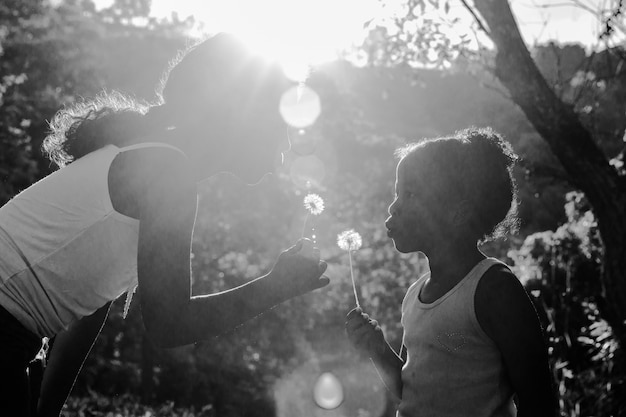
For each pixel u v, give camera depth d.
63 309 2.32
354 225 15.44
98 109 2.50
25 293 2.26
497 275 2.30
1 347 2.23
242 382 10.89
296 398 10.66
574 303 7.26
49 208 2.27
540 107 6.02
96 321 2.84
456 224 2.44
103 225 2.27
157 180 2.23
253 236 14.08
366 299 11.57
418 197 2.47
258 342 11.56
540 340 2.26
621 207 5.96
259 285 2.29
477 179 2.43
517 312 2.25
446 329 2.35
